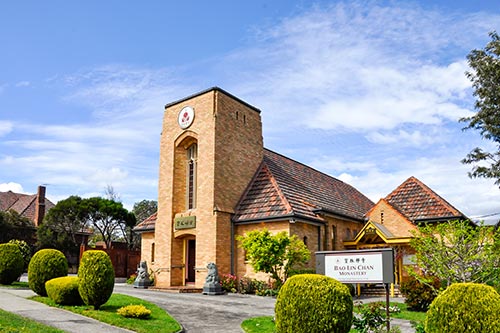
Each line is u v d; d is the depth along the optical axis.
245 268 25.83
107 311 15.53
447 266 16.08
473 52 27.02
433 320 9.60
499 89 25.86
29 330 11.45
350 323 10.83
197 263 26.08
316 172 37.78
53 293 16.62
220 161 26.83
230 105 28.50
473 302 9.16
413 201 29.38
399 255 25.12
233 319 15.94
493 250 15.68
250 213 26.39
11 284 23.89
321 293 10.62
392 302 21.23
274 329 13.53
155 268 28.41
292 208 24.88
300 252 22.94
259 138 30.80
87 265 15.80
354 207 35.81
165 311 16.94
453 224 16.94
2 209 54.00
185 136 28.59
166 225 28.31
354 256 12.77
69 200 49.47
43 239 45.81
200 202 26.70
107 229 51.88
